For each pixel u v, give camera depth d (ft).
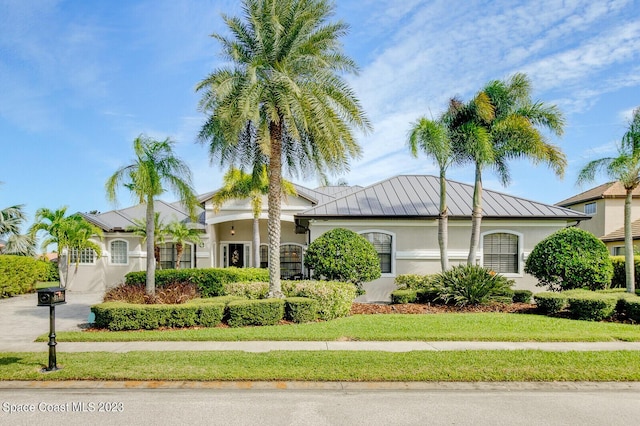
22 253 80.02
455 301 45.09
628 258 42.68
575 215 56.54
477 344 28.30
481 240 57.52
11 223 74.13
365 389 19.94
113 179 43.11
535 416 16.92
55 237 67.77
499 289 45.21
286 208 70.44
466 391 19.76
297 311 36.50
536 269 47.98
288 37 40.04
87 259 73.56
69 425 15.98
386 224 57.21
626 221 42.98
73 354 25.31
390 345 27.96
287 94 38.50
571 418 16.74
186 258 76.69
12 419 16.55
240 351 25.84
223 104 38.96
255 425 16.01
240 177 65.41
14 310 48.01
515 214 56.70
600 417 16.85
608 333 31.30
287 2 40.24
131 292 41.60
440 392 19.61
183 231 68.59
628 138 41.83
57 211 67.92
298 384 20.39
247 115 36.42
